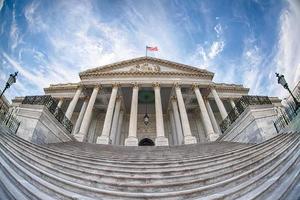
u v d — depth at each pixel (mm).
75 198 5211
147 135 35375
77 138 24109
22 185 5355
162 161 9594
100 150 14258
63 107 36656
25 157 8094
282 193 4520
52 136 15984
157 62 33812
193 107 36438
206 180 6508
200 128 35125
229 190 5590
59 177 6773
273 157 7363
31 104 14945
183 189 6223
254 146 10445
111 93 31000
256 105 14555
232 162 8336
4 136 9727
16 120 13266
